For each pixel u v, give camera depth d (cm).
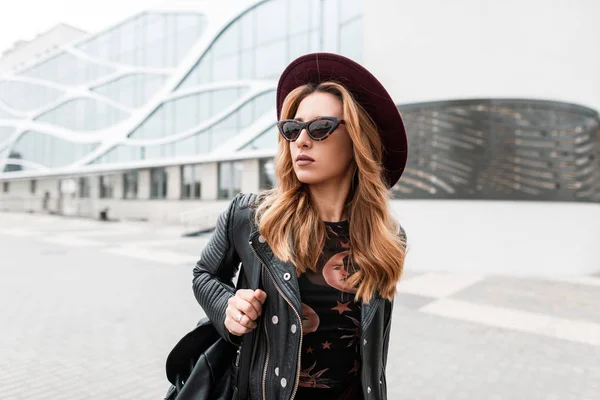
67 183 3381
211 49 2172
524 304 646
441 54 910
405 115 944
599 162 988
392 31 960
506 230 886
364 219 120
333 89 118
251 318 105
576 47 927
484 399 337
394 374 385
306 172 113
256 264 116
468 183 895
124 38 2683
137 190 2614
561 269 899
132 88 2639
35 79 3484
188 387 121
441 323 545
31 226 2139
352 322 116
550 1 891
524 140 884
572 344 470
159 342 461
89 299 648
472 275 877
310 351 115
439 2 910
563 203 906
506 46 882
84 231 1867
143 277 825
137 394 339
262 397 111
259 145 1952
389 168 139
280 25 1847
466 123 894
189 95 2292
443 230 911
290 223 114
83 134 2975
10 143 3734
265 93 1934
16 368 387
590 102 959
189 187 2312
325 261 117
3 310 582
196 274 128
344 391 118
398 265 119
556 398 340
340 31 1422
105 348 441
